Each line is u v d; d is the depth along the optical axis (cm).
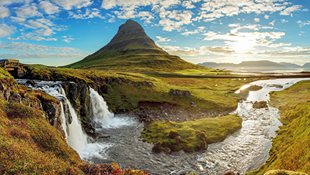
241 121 7662
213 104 9869
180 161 4881
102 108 8212
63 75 8844
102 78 10144
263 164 4609
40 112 3981
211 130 6519
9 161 2270
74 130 5878
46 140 3142
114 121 7812
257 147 5606
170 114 8575
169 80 16038
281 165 3666
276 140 5753
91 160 4872
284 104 10088
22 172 2180
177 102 9625
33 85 6725
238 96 12456
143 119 7762
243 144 5809
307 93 12019
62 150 3108
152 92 10306
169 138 5775
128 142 5862
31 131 3144
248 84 17100
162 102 9362
